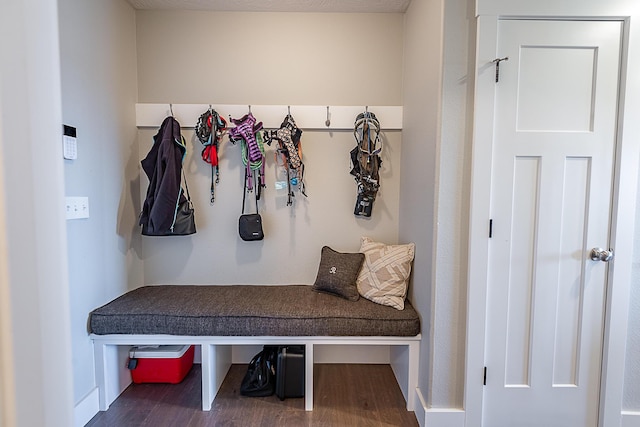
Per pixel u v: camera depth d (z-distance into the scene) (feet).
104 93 6.32
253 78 7.50
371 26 7.46
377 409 6.14
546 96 5.13
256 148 7.13
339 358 7.80
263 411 6.05
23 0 1.23
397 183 7.63
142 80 7.43
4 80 1.17
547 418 5.45
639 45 4.99
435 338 5.40
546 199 5.23
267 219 7.66
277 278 7.75
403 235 7.27
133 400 6.35
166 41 7.40
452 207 5.29
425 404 5.58
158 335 6.01
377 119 7.46
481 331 5.32
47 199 1.35
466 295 5.35
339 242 7.72
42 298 1.33
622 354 5.35
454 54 5.10
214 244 7.68
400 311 6.19
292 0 6.99
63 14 5.28
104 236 6.34
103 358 6.01
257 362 6.70
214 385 6.34
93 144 6.01
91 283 5.99
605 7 4.97
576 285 5.33
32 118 1.27
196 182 7.57
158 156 6.75
